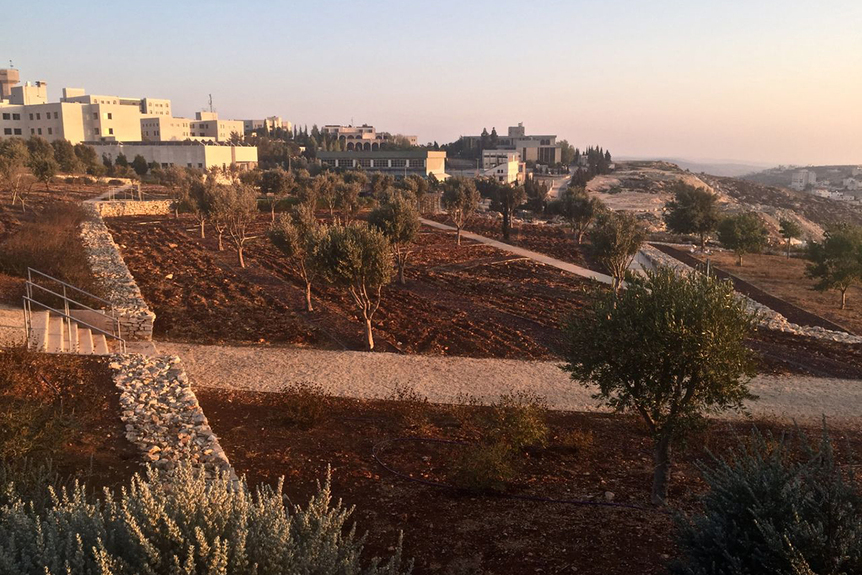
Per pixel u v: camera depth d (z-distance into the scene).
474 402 19.48
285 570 6.21
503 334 28.17
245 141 164.75
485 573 9.54
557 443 16.28
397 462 14.19
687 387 12.09
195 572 5.88
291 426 16.14
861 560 6.76
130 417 14.04
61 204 53.50
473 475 12.79
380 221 37.97
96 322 23.05
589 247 56.81
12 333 19.20
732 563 7.23
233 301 32.69
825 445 8.00
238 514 6.76
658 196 148.38
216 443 13.33
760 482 7.80
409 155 168.38
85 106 131.50
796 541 6.88
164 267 41.50
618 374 12.17
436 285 39.00
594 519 11.78
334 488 12.36
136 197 77.00
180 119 153.75
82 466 10.98
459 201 55.19
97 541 6.07
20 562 5.75
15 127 130.88
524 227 71.00
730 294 11.97
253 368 21.75
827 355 26.33
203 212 48.16
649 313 11.75
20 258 28.45
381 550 9.98
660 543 10.75
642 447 16.47
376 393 19.84
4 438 9.40
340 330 28.05
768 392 21.22
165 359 19.02
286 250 30.56
